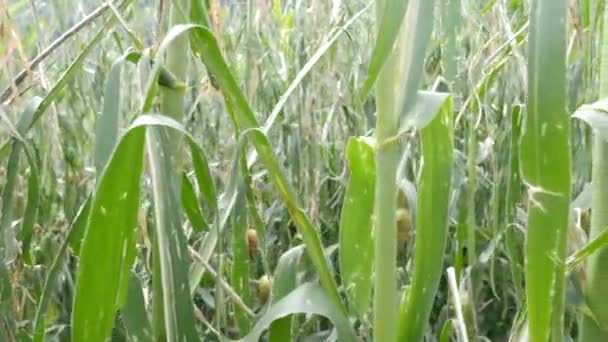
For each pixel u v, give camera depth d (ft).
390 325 1.01
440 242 1.10
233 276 1.27
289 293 1.09
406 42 0.93
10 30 1.13
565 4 0.72
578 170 1.69
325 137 2.34
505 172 1.82
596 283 0.94
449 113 1.09
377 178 0.99
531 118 0.75
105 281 0.86
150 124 0.80
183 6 1.07
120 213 0.84
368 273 1.17
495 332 2.09
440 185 1.10
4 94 1.38
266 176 2.58
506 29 1.51
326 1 2.09
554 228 0.78
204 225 1.21
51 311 1.85
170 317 0.90
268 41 2.45
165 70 1.02
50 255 1.85
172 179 0.93
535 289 0.82
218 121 2.61
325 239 2.40
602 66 0.93
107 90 0.90
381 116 0.96
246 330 1.28
